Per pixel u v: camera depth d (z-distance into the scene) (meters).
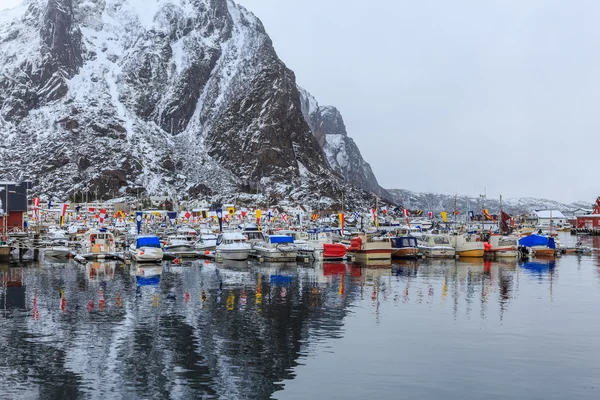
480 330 40.12
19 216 108.75
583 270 76.62
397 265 83.50
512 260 91.56
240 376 30.66
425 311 46.84
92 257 90.94
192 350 35.41
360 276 69.81
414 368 31.78
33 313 46.34
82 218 185.00
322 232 102.31
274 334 39.16
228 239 93.38
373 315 45.28
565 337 38.19
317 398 27.70
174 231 147.12
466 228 157.12
